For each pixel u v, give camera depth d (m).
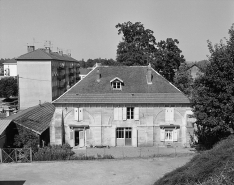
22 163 24.34
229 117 22.86
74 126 30.94
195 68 65.50
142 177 21.20
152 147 31.17
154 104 31.03
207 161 17.31
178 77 54.25
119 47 60.44
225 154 17.17
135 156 27.42
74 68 89.25
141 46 60.56
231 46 23.06
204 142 31.30
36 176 21.36
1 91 71.50
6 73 94.94
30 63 57.41
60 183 20.03
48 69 57.72
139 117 31.23
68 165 23.98
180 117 31.33
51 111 38.38
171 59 55.12
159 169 22.94
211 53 23.91
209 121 23.64
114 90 31.66
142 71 34.03
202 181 14.93
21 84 57.62
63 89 71.38
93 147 31.22
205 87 24.19
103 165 24.06
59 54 76.62
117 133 31.69
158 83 32.44
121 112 31.08
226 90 22.67
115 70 34.03
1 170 22.58
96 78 32.91
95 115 31.08
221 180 13.50
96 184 19.89
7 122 26.22
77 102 30.53
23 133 26.59
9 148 25.36
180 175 16.50
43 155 25.47
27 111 33.25
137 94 31.34
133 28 60.09
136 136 31.36
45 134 31.23
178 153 28.22
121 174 21.88
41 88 58.00
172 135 31.59
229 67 22.56
